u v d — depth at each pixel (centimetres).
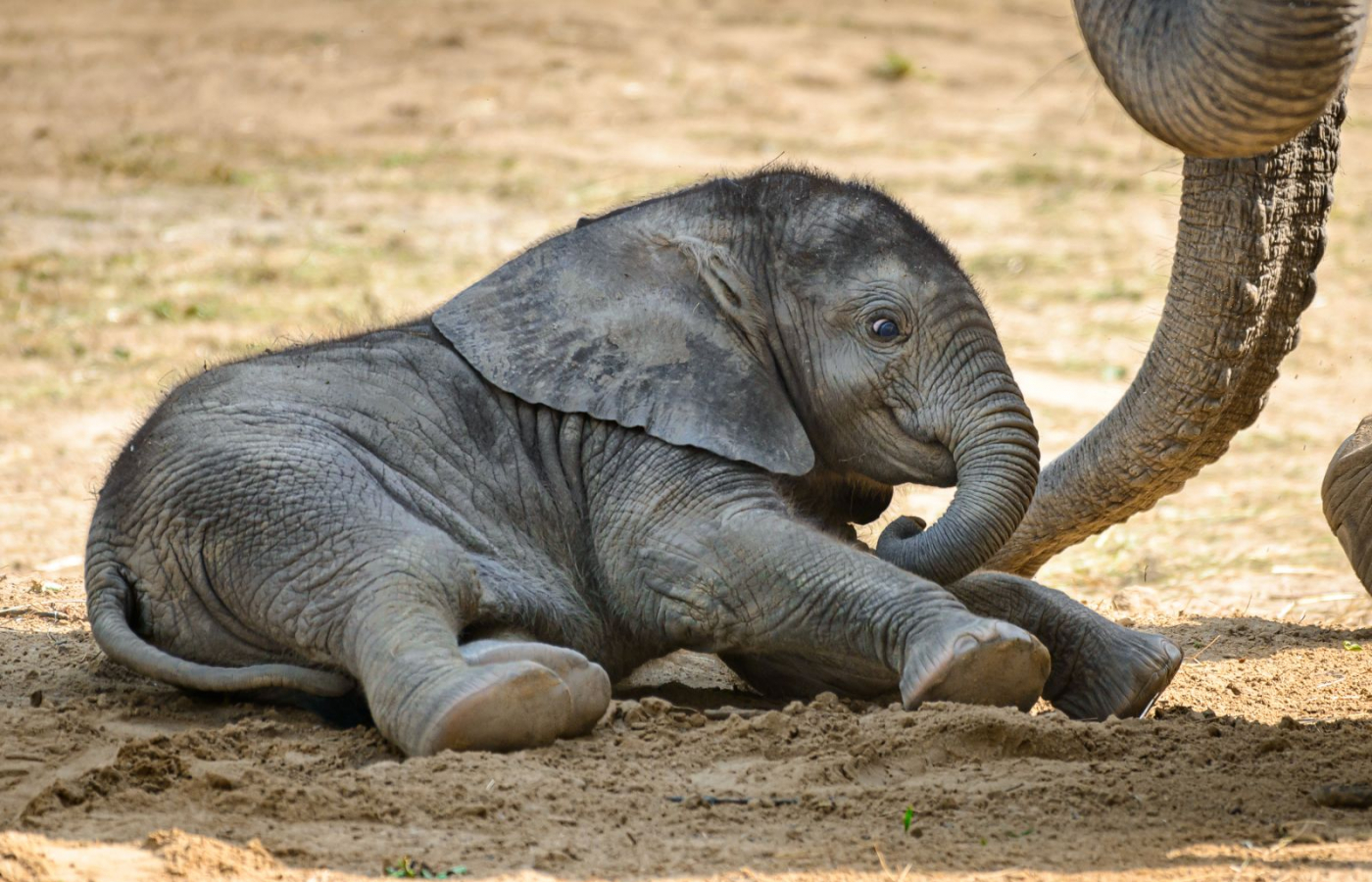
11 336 2438
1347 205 3281
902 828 829
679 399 1066
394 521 995
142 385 2244
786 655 1070
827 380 1091
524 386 1082
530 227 3106
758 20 4825
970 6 5053
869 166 3591
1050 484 1208
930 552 1039
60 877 734
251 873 754
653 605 1050
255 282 2750
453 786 855
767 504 1049
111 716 1005
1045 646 1028
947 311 1078
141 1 4947
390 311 2555
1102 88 4262
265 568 991
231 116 3912
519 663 920
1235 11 747
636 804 855
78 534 1717
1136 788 884
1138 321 2672
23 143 3612
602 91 4122
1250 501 1944
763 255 1105
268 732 971
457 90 4122
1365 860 779
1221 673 1227
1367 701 1140
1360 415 2289
